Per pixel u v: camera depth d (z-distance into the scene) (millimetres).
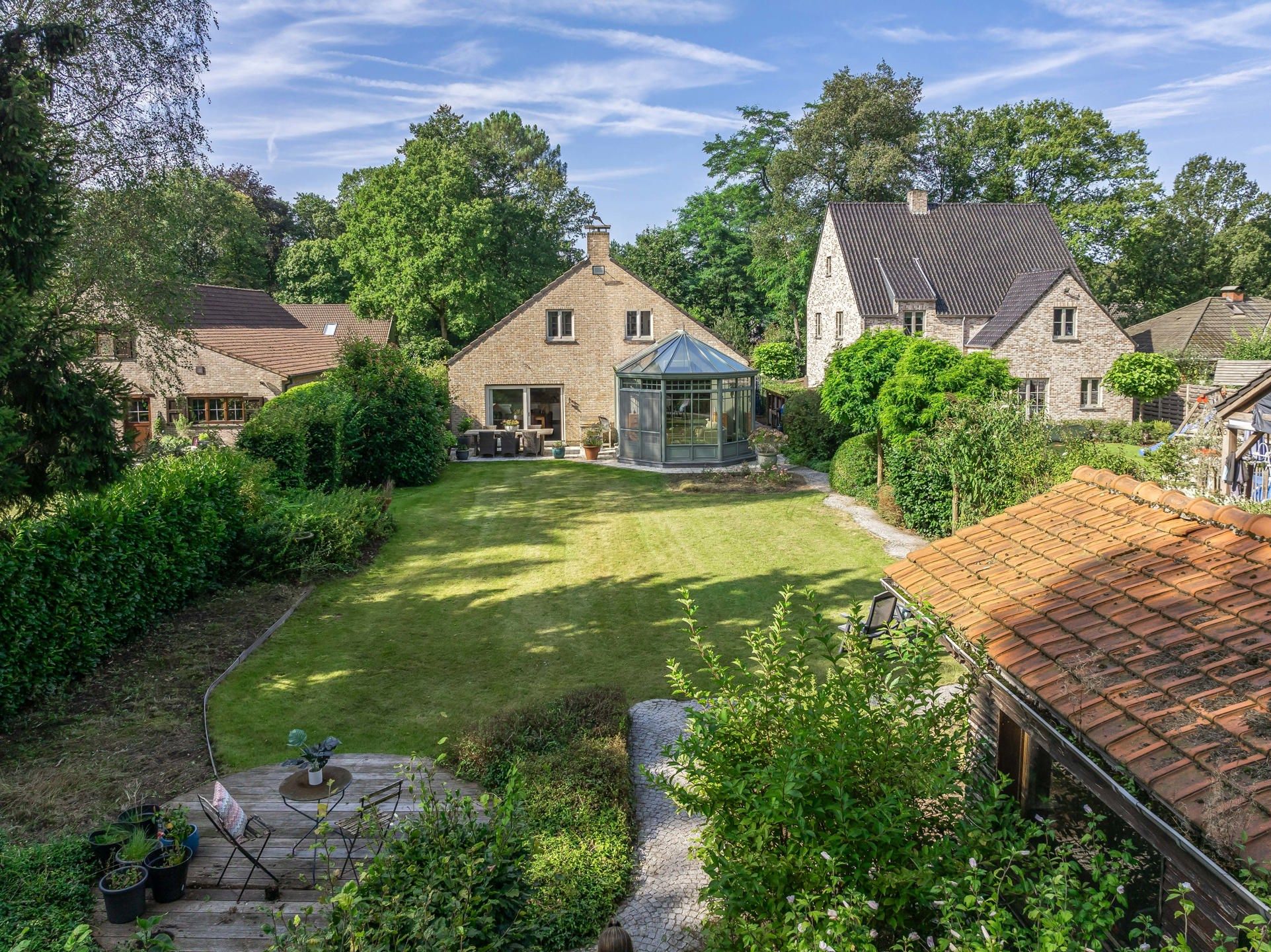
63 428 11555
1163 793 4297
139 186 21828
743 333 56875
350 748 10250
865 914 4449
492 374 33250
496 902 5406
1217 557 6527
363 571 17422
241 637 13570
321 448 21891
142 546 12898
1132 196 45750
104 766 9570
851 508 22359
